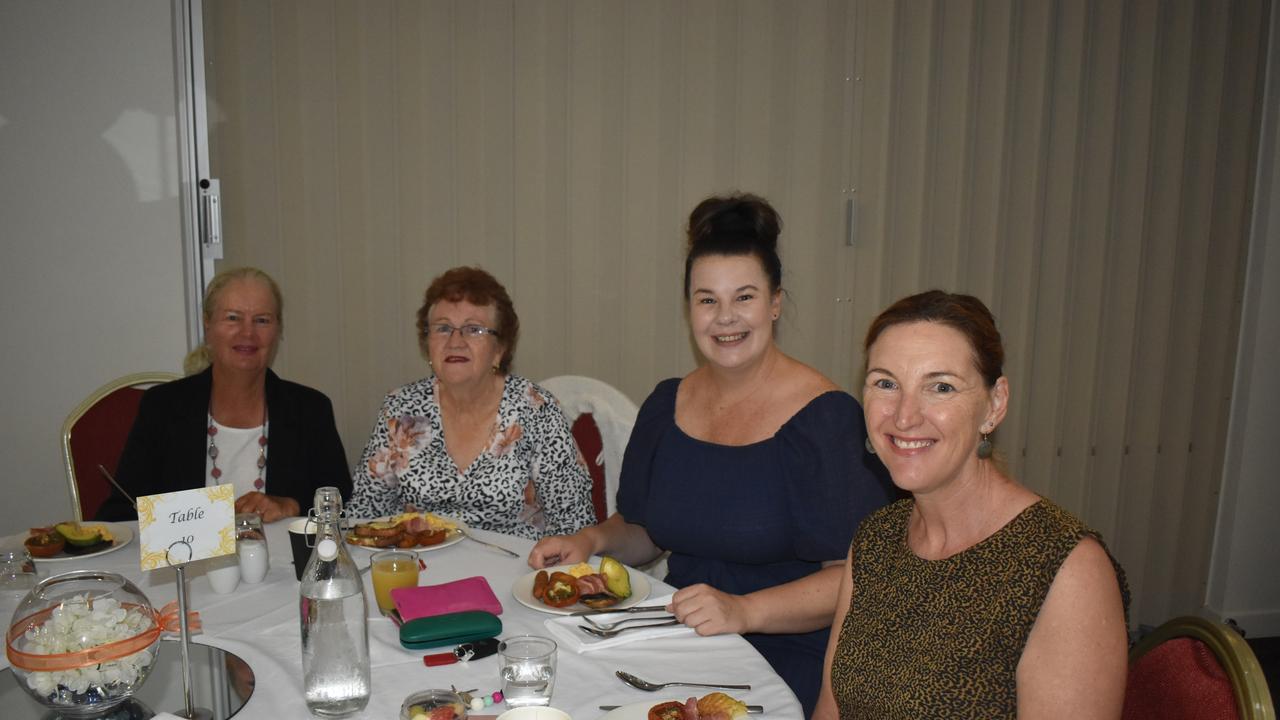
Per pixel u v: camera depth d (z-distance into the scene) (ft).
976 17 10.43
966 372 3.70
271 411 7.73
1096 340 11.06
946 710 3.61
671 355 10.57
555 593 4.83
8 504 9.68
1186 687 3.65
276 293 7.74
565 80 9.99
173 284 9.71
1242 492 11.35
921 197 10.66
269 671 4.10
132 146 9.45
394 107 9.74
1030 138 10.71
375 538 5.77
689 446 6.09
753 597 4.91
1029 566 3.54
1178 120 10.79
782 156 10.43
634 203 10.27
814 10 10.26
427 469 7.26
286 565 5.50
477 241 10.07
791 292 10.66
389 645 4.37
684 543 6.01
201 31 9.40
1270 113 10.83
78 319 9.57
